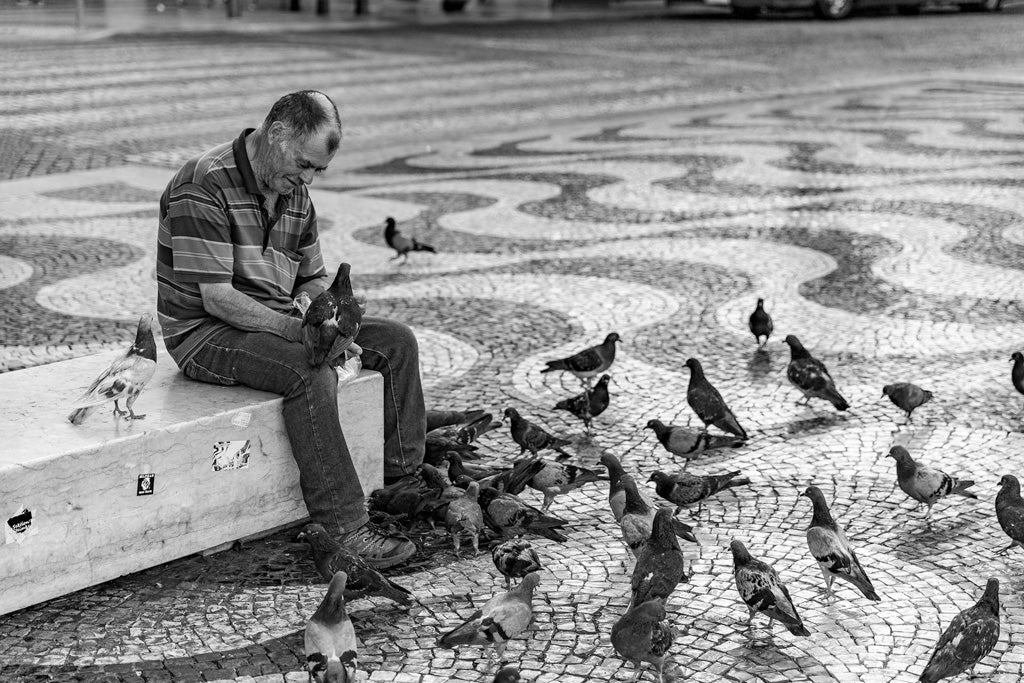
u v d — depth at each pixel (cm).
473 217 1362
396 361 624
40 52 2836
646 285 1077
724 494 657
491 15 4106
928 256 1162
